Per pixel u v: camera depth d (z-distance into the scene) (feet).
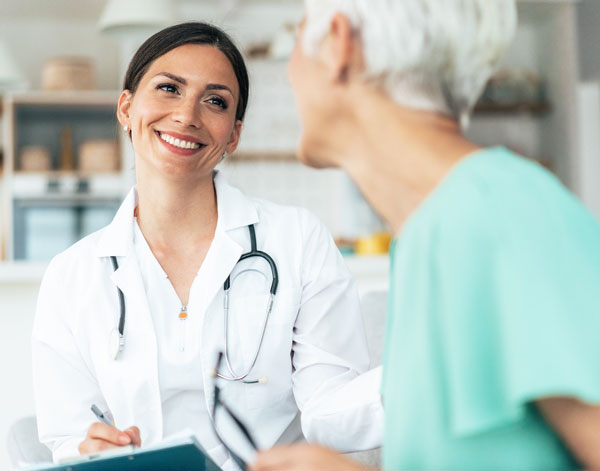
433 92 2.18
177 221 4.70
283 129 17.43
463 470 1.89
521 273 1.84
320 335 4.75
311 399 4.44
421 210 2.04
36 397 4.62
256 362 4.60
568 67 16.83
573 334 1.77
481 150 2.13
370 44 2.14
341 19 2.16
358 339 4.88
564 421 1.85
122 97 4.86
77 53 18.10
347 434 4.13
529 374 1.78
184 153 4.53
